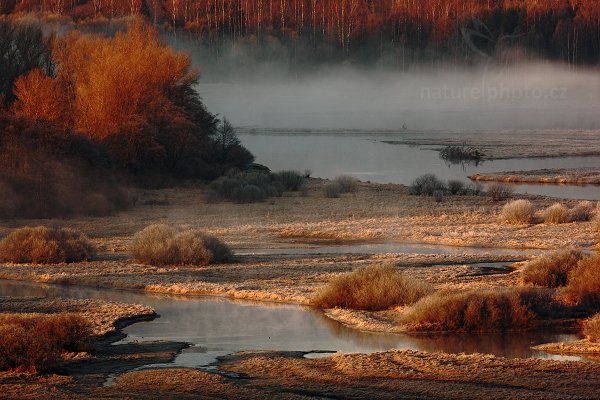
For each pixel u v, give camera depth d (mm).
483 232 67000
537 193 96250
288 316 39500
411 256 55469
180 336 35625
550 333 35281
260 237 67188
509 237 64375
